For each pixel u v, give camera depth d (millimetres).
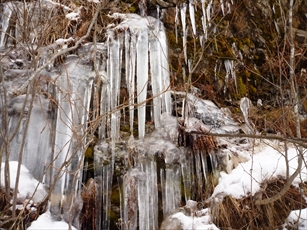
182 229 3064
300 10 5891
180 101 4078
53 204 2920
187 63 4570
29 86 2750
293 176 2762
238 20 5289
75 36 3951
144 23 4051
